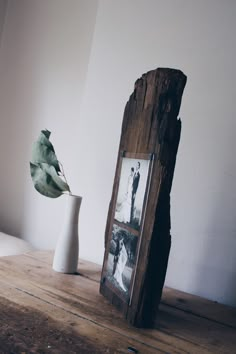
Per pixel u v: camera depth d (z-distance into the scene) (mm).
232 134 1260
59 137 1798
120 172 1151
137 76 1458
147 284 939
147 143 1007
